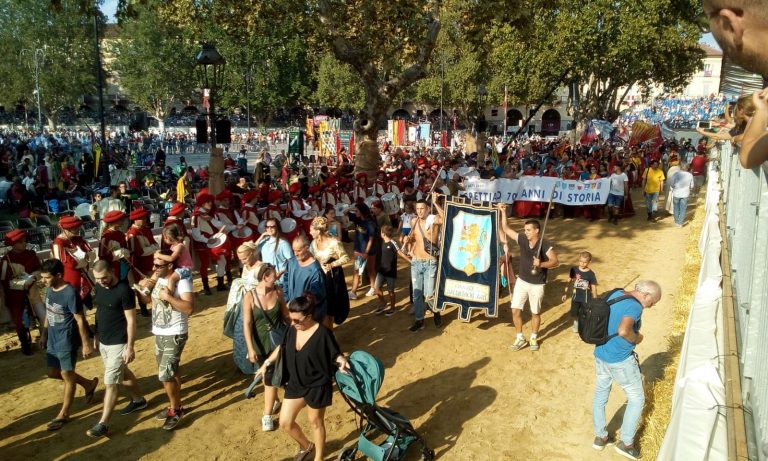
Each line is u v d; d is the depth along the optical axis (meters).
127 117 66.88
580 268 8.71
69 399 6.47
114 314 6.11
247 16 17.36
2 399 7.14
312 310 5.14
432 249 8.95
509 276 9.79
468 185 18.48
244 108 66.62
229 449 6.00
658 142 31.86
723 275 6.80
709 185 16.44
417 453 5.88
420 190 17.59
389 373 7.69
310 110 75.69
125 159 33.06
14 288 8.16
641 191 23.88
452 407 6.77
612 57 35.56
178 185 16.48
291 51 60.53
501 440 6.07
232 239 12.06
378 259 9.84
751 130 1.94
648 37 33.62
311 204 15.17
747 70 1.13
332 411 6.73
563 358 8.00
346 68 62.06
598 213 17.69
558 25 35.03
